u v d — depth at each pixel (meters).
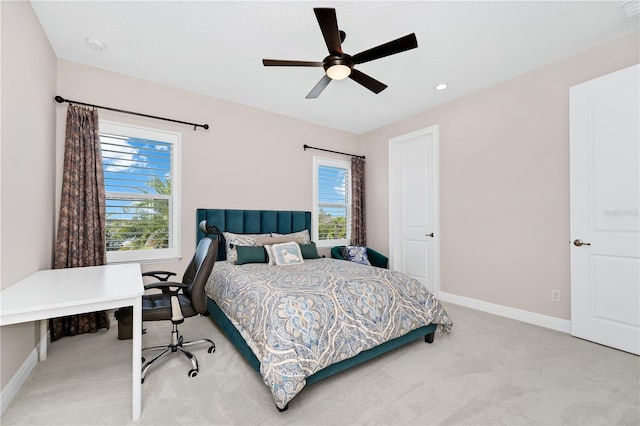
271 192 4.05
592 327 2.46
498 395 1.72
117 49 2.56
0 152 1.61
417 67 2.87
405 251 4.35
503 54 2.64
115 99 2.94
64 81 2.70
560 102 2.73
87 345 2.38
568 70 2.68
